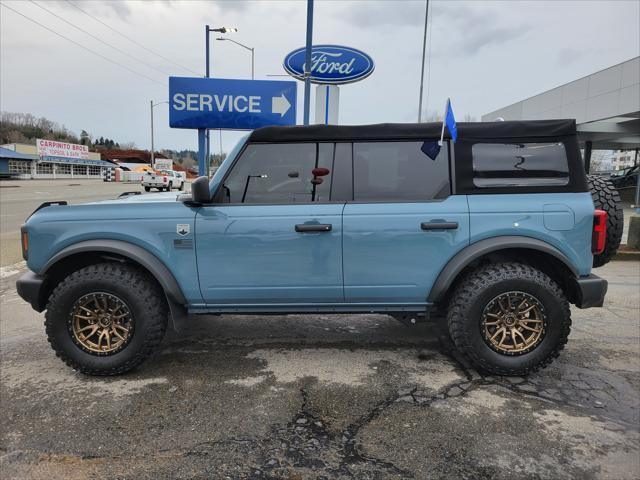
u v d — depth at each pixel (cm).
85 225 345
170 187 3612
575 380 348
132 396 324
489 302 338
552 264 360
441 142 348
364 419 293
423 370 365
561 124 346
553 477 239
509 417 295
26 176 5769
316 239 342
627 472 243
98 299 344
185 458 255
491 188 345
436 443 268
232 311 361
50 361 385
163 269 344
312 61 1198
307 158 353
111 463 250
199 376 354
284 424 288
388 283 347
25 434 277
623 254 823
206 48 1775
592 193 376
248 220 342
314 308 359
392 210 342
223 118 976
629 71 1756
